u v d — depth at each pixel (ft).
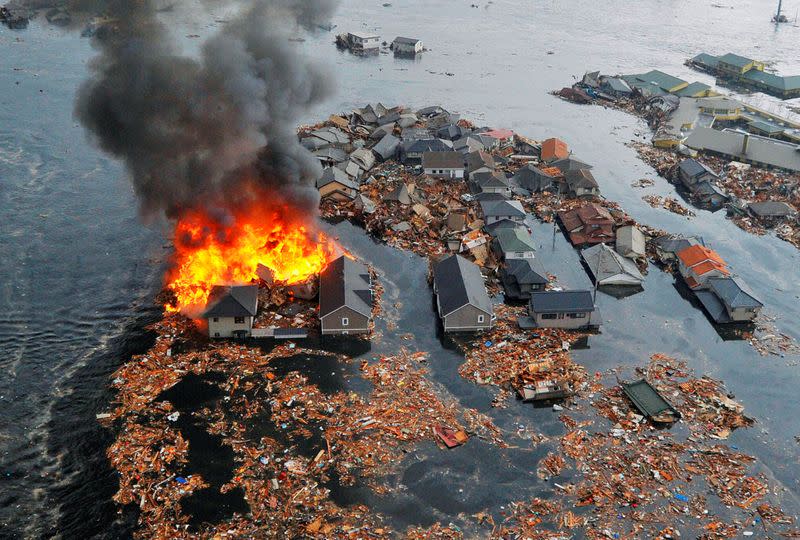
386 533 152.05
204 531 151.43
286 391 195.11
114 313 229.25
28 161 343.05
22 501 158.92
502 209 284.82
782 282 260.21
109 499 159.74
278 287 239.91
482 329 223.30
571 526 154.51
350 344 216.54
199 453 172.86
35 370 201.87
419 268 262.06
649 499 162.09
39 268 253.44
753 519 157.38
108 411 186.60
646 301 246.68
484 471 169.89
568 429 183.83
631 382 199.62
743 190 330.75
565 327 226.58
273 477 165.99
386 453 174.50
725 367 211.82
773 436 183.73
